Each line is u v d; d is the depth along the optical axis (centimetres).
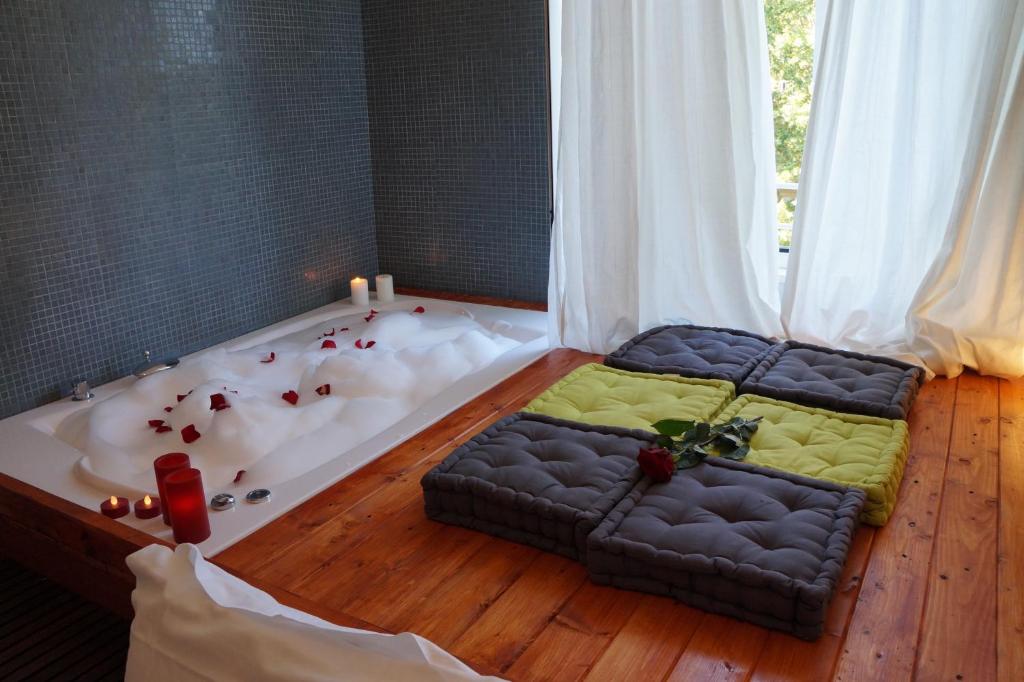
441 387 318
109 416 289
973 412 280
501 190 404
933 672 165
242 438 271
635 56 326
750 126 330
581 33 328
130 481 251
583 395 274
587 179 337
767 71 333
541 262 404
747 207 338
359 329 384
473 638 180
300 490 244
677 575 187
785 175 395
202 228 352
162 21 326
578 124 335
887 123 314
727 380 280
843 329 331
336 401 296
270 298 388
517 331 375
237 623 147
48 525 233
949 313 310
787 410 258
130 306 328
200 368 321
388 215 440
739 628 181
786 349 306
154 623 156
